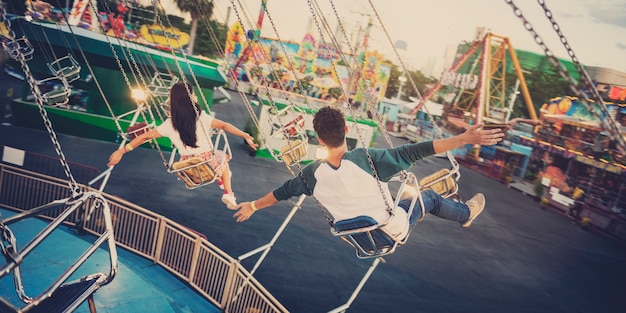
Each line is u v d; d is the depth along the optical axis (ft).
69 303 6.42
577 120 96.32
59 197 31.19
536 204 98.89
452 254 57.26
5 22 6.50
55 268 23.26
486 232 70.54
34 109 64.18
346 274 44.06
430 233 63.87
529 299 48.65
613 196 85.46
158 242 28.73
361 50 140.67
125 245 29.81
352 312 36.55
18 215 5.58
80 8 77.15
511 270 56.39
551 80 154.10
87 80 64.69
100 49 62.23
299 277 40.83
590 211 87.45
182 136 11.32
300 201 26.43
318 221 57.77
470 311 42.45
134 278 24.59
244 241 45.85
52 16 67.67
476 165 125.08
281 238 48.93
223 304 25.05
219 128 11.93
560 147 100.37
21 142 58.18
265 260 42.47
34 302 5.75
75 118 64.75
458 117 138.82
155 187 54.49
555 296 51.24
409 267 49.85
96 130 66.28
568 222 88.74
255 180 66.80
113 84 65.16
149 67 64.39
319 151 11.10
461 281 49.32
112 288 22.93
